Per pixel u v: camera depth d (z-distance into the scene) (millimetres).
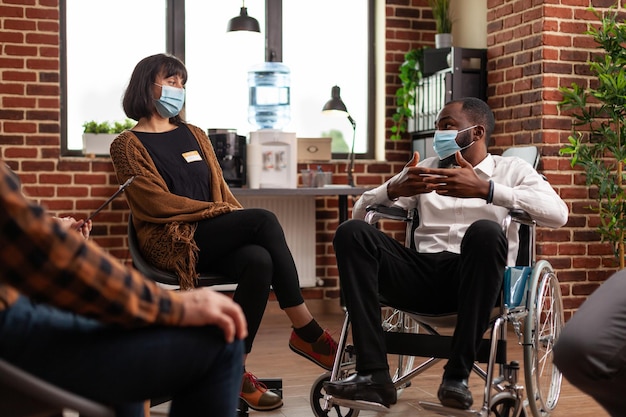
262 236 2648
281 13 5414
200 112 5281
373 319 2328
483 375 2459
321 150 5145
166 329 1060
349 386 2264
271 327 4871
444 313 2482
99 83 5137
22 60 4785
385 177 5457
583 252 4609
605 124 4562
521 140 4719
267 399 2826
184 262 2645
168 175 2797
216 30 5297
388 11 5480
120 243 4938
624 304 1663
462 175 2479
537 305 2449
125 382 1038
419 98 5293
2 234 867
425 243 2746
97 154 4969
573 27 4586
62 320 1080
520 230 2637
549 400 2734
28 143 4801
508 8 4836
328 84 5551
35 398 934
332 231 5336
